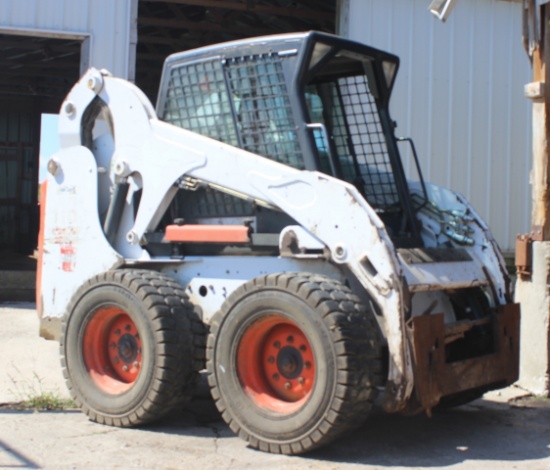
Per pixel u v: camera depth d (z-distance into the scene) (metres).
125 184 6.24
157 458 4.97
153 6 13.94
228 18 13.59
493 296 5.97
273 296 5.09
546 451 5.37
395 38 10.76
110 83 6.35
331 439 4.95
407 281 5.25
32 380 6.84
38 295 6.80
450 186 10.95
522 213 11.23
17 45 14.80
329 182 5.22
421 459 5.09
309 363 5.14
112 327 5.96
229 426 5.35
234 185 5.64
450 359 5.78
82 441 5.30
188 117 6.16
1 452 5.00
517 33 11.18
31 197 19.36
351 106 6.32
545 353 6.95
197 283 5.89
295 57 5.62
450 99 10.94
